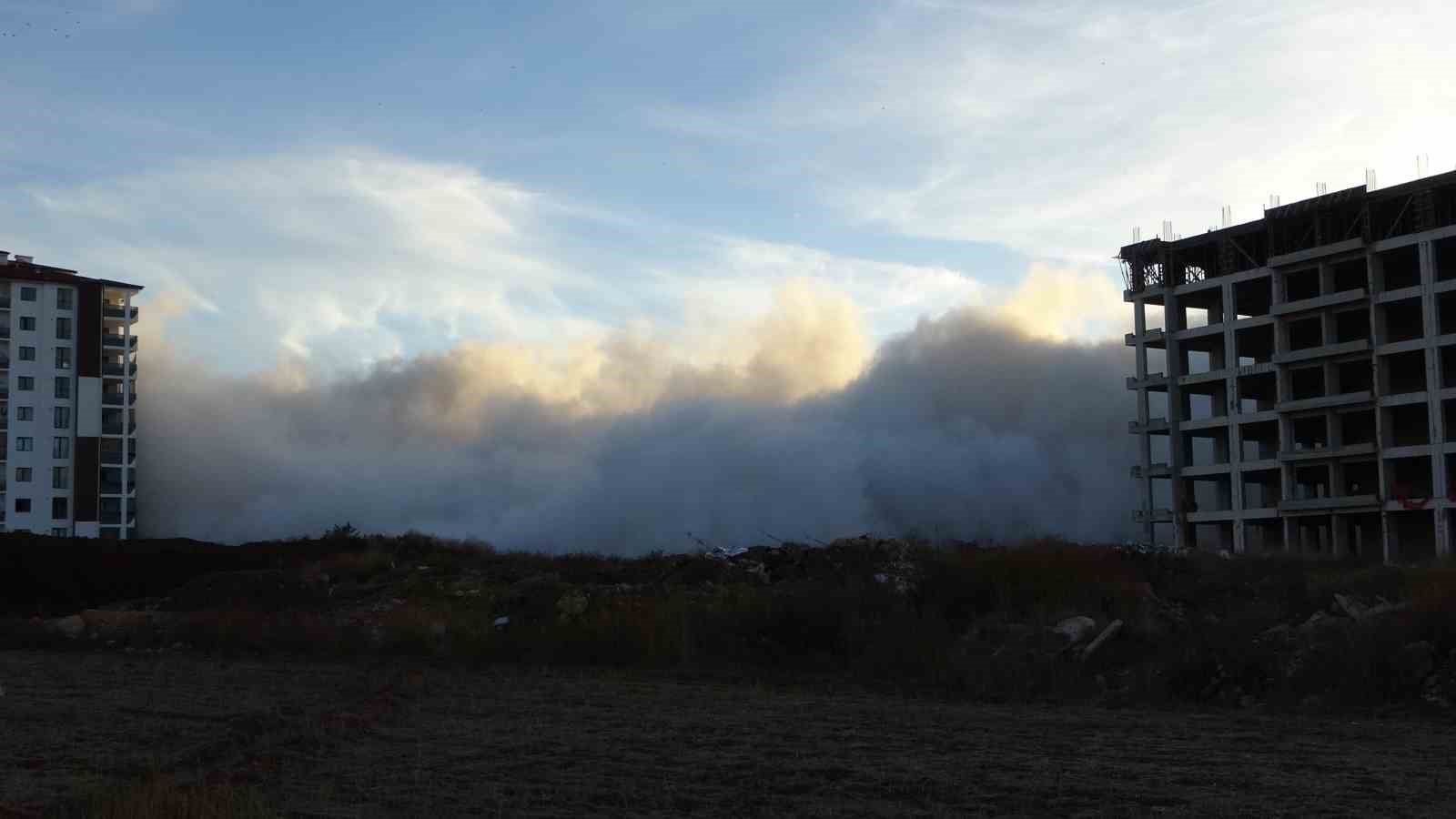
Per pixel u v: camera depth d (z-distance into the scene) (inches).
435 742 670.5
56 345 4200.3
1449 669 826.8
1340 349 3149.6
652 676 1044.5
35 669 1066.7
